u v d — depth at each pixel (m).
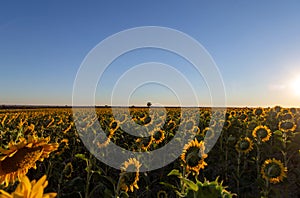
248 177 7.91
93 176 7.19
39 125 17.31
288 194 6.66
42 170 7.85
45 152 2.18
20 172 2.08
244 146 7.70
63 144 8.16
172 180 7.89
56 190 6.36
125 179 4.65
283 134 10.02
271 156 10.01
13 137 8.37
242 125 15.16
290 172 8.28
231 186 7.82
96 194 6.98
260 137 8.60
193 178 7.39
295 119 16.09
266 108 20.00
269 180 5.38
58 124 16.25
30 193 0.88
